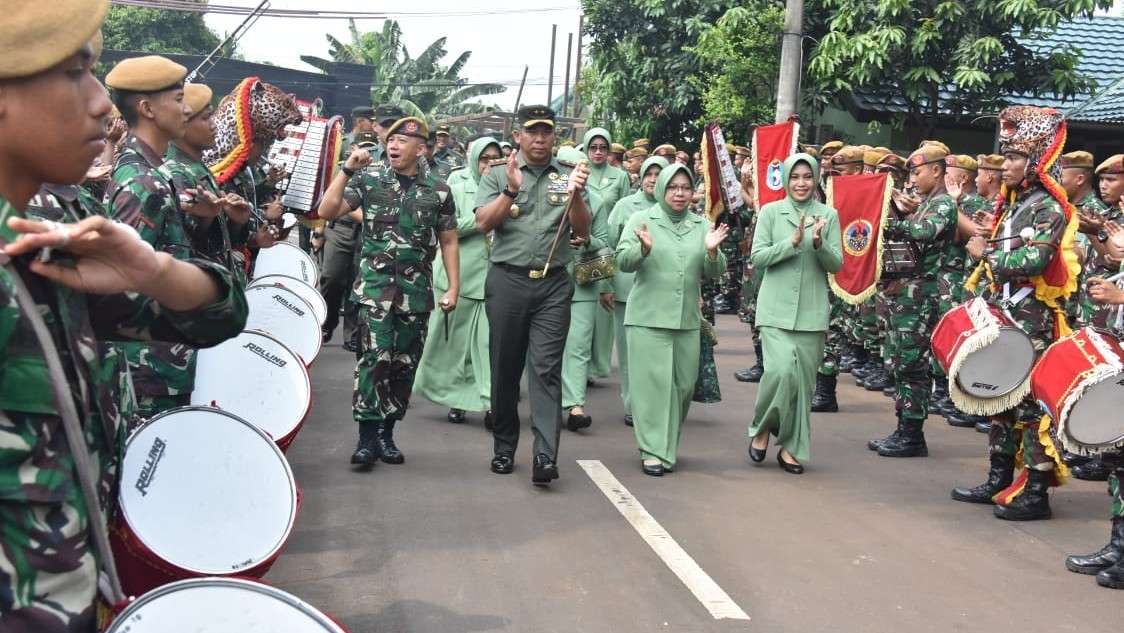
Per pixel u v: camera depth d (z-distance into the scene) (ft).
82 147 6.90
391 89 132.57
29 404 6.57
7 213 6.71
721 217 27.48
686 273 23.88
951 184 32.94
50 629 6.71
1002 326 20.39
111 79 14.80
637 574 17.61
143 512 10.23
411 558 17.99
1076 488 24.43
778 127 33.40
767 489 23.16
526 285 22.21
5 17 6.46
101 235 6.66
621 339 29.50
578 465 24.61
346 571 17.31
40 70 6.55
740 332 48.16
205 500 10.76
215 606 7.87
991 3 47.50
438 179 23.45
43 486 6.64
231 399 16.43
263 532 10.89
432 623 15.33
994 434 22.49
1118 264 26.53
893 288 26.84
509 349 22.65
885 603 16.75
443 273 27.96
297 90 102.94
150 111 14.80
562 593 16.67
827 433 29.50
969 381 20.95
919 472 25.29
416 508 20.76
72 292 7.15
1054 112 20.86
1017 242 20.83
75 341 7.11
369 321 22.91
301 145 23.45
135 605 7.57
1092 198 27.58
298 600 8.09
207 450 11.10
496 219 21.70
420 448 25.64
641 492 22.48
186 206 14.20
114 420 7.98
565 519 20.39
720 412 31.50
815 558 18.76
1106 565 18.37
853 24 50.03
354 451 24.62
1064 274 20.76
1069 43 53.98
